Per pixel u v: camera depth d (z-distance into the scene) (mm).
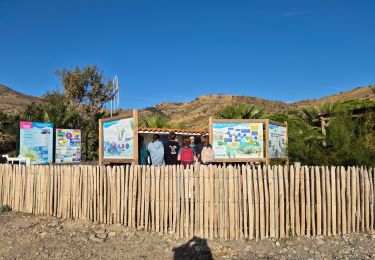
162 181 6613
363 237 6137
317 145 10227
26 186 8375
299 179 6371
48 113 24516
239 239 6219
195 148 9664
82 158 23984
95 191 7266
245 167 6344
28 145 16906
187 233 6402
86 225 7031
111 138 10039
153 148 8961
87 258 5613
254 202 6289
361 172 6473
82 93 34094
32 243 6223
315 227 6344
